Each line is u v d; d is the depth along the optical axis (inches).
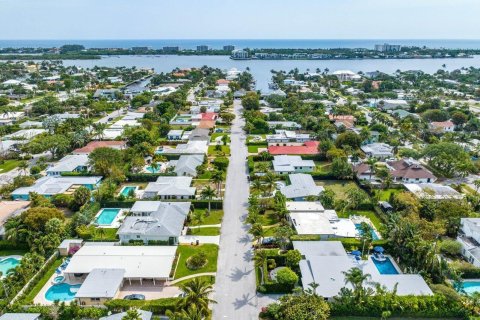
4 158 6678.2
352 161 6338.6
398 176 5659.5
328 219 4377.5
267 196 5093.5
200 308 2706.7
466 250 3801.7
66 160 6190.9
